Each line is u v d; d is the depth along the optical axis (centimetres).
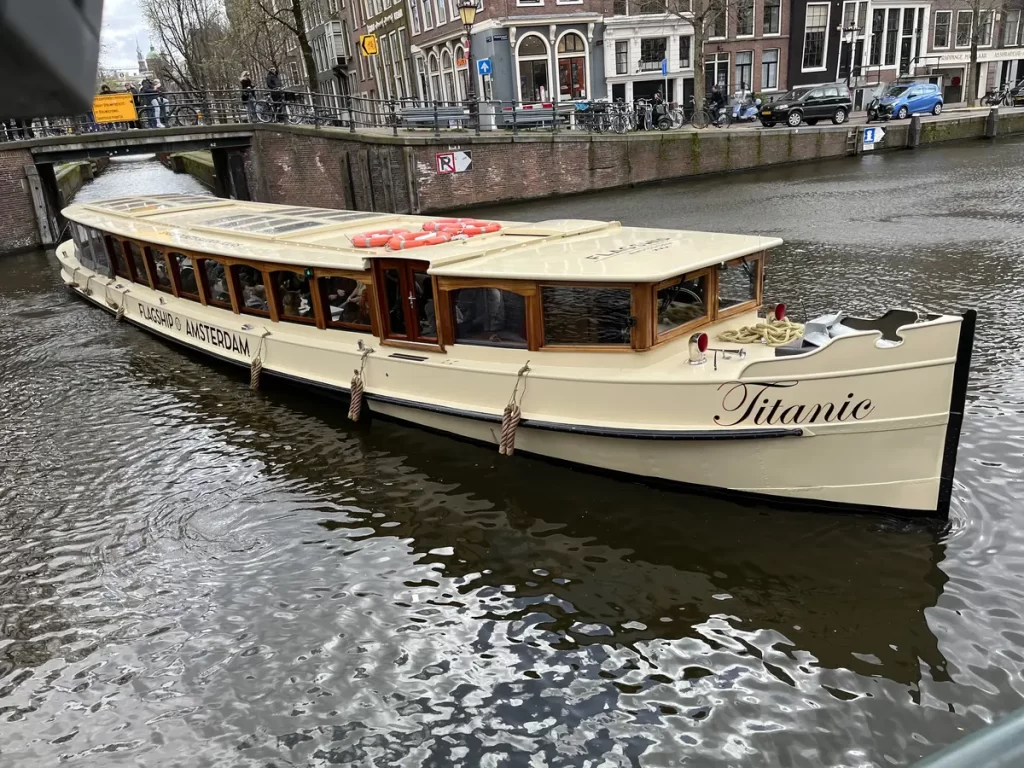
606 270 728
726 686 529
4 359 1337
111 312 1584
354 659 577
